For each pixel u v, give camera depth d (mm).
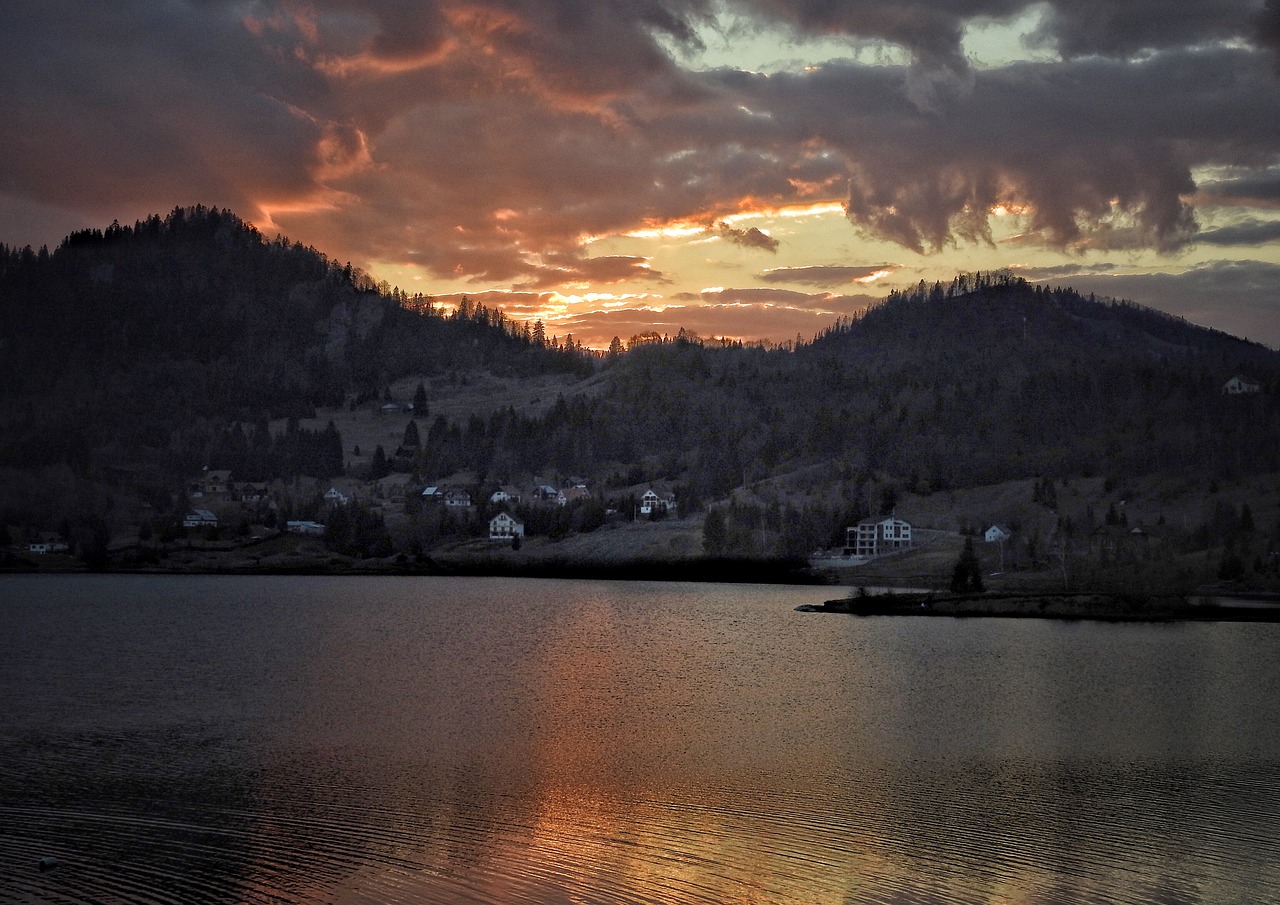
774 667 95625
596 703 76750
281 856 42750
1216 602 161750
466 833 45812
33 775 54750
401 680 87062
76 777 54406
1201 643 114125
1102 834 46625
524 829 46406
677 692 81875
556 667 95250
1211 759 60375
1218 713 73750
